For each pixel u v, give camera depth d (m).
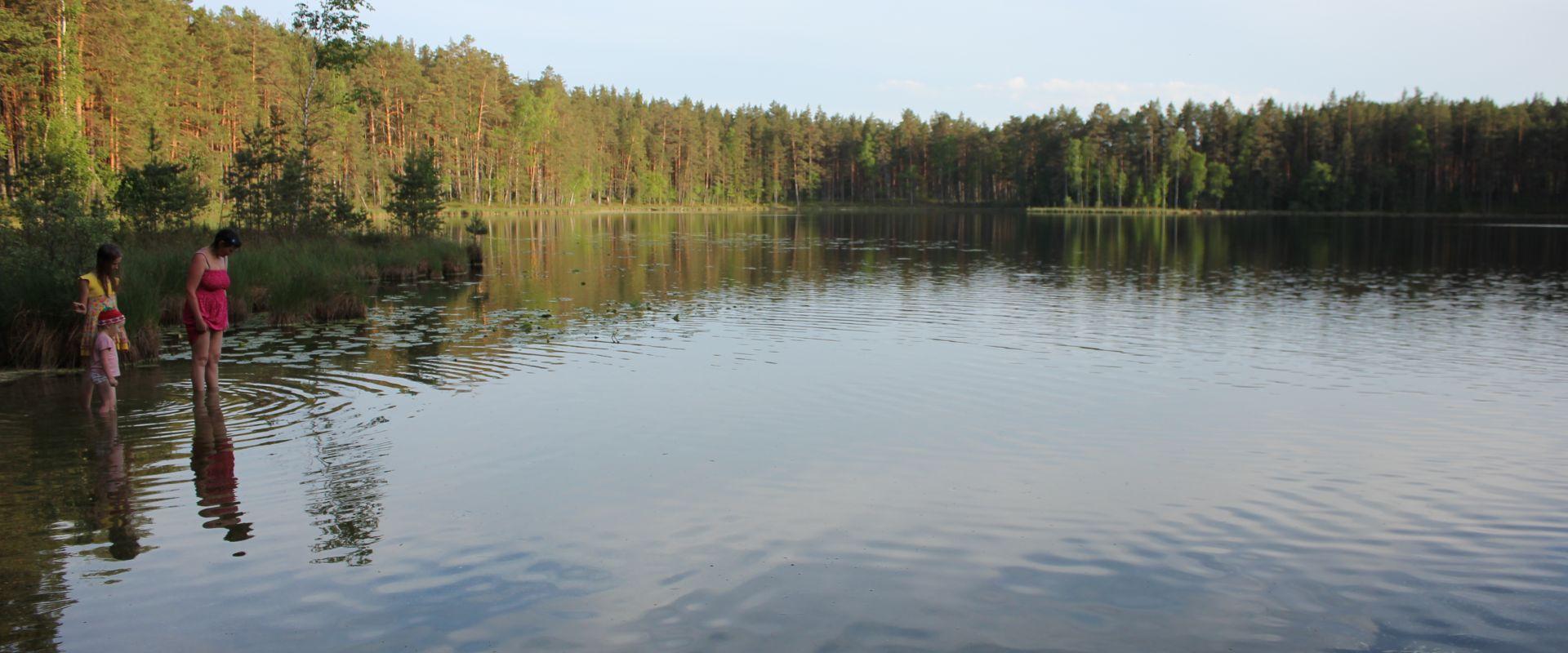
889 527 6.54
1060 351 14.71
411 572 5.60
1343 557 6.08
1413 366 13.82
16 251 13.31
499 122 96.12
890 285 25.55
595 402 10.51
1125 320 18.61
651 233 55.38
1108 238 53.25
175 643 4.68
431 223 36.91
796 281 26.61
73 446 8.25
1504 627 5.07
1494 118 102.94
